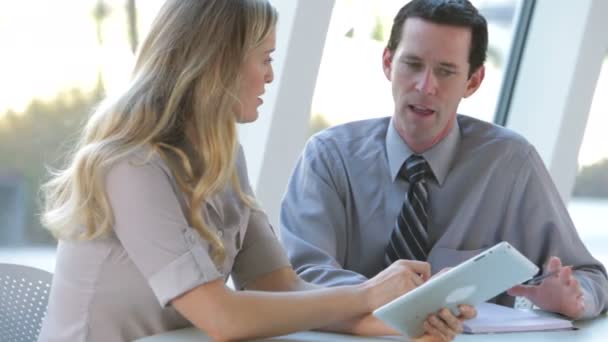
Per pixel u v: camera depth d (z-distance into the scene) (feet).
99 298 7.11
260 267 8.11
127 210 6.85
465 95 9.68
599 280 9.04
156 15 7.37
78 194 6.98
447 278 6.23
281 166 11.31
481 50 9.34
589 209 17.87
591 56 14.84
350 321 7.26
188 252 6.81
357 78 13.05
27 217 10.73
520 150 9.61
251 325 6.71
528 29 15.49
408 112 9.13
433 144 9.42
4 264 7.99
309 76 11.12
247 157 11.35
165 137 7.15
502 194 9.50
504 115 15.96
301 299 6.90
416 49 8.97
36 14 10.34
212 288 6.76
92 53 10.79
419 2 9.11
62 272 7.33
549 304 8.19
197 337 6.93
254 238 8.17
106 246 7.09
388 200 9.43
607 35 14.87
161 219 6.82
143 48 7.34
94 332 7.14
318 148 9.71
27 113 10.50
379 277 7.23
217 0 7.22
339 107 12.98
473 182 9.45
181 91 7.09
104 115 7.22
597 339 7.56
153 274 6.79
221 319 6.68
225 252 7.46
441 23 8.99
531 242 9.56
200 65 7.10
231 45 7.18
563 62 14.92
